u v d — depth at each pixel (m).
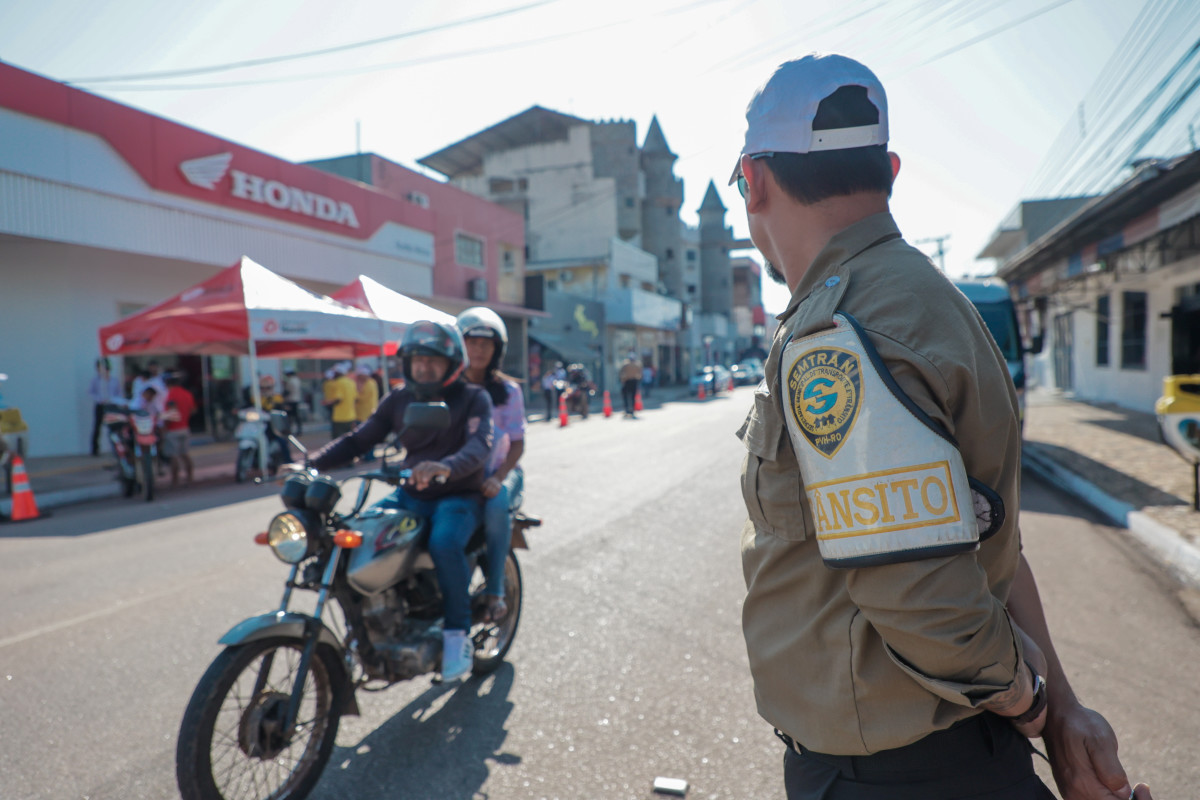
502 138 46.25
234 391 17.27
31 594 5.16
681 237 55.19
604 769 2.75
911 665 0.85
